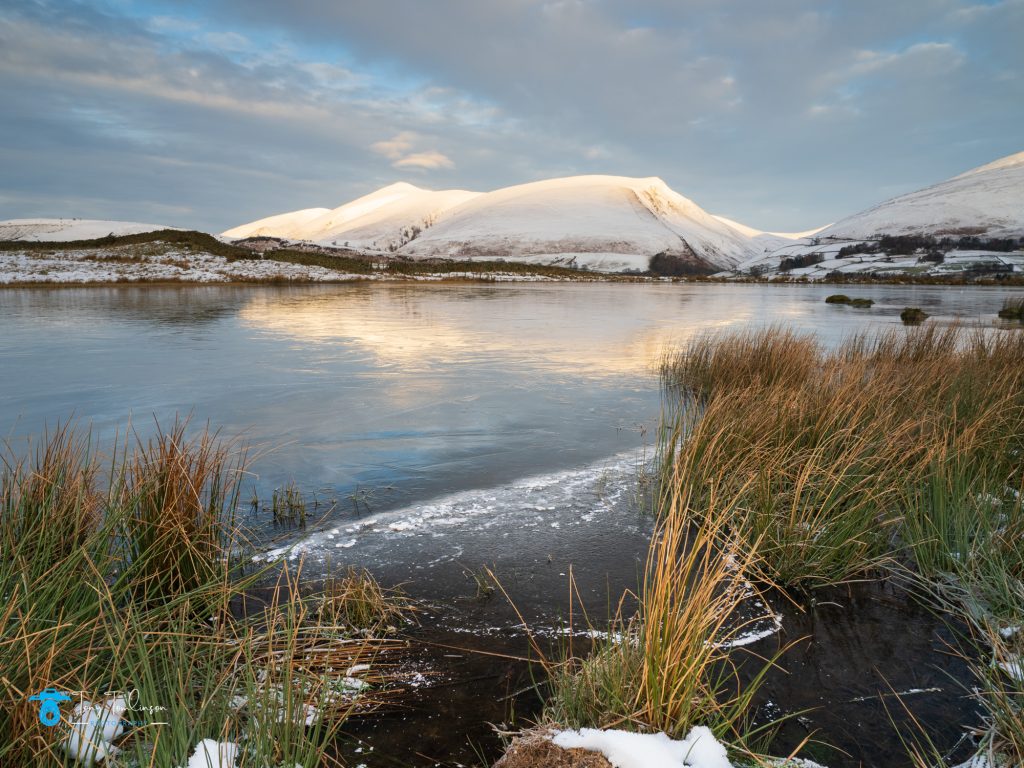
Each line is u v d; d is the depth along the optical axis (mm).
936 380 6137
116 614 2334
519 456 5688
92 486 3387
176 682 2180
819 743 2205
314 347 12273
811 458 3959
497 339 14055
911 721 2324
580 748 1912
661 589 2092
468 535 3986
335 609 3023
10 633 2070
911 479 3980
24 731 1817
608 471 5266
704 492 4309
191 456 3695
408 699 2420
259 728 1905
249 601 3109
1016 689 2406
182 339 13203
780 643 2822
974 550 3350
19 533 2865
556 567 3553
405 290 34625
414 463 5477
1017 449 4621
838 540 3387
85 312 18844
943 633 2904
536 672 2598
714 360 8750
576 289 43219
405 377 9375
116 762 1844
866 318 20812
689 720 2096
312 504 4527
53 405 7426
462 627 2939
